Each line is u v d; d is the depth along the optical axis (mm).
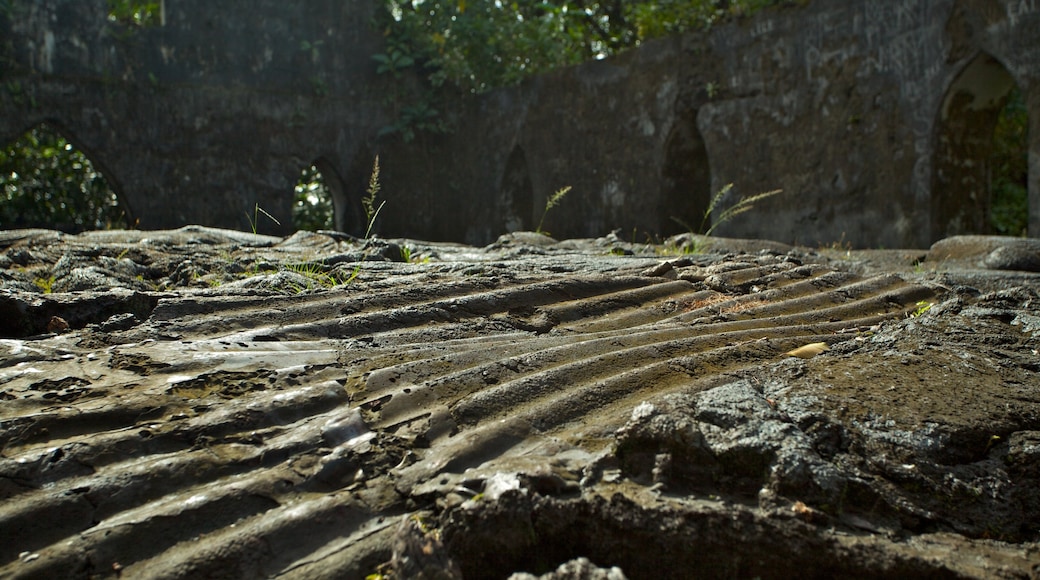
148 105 11836
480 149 13484
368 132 13531
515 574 1452
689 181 10938
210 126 12305
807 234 9250
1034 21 7164
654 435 1759
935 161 8094
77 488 1684
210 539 1600
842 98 8844
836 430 1918
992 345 2604
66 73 11242
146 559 1555
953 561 1555
